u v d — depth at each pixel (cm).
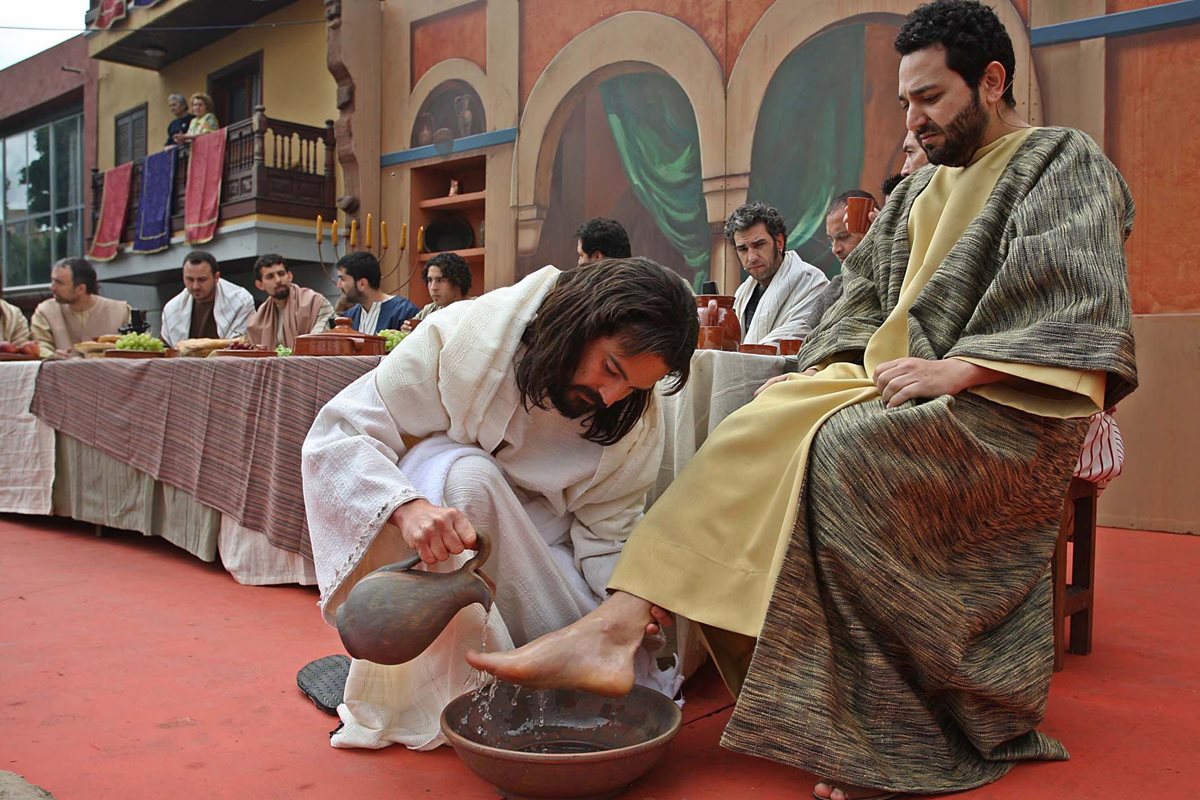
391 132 1085
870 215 356
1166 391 538
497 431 199
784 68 762
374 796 172
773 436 193
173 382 400
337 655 255
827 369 220
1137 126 555
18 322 673
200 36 1384
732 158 797
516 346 196
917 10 214
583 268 186
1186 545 484
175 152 1332
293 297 654
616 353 176
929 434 173
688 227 838
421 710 197
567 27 914
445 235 1059
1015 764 185
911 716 176
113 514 443
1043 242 179
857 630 176
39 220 1770
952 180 222
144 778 180
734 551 188
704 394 249
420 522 174
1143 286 552
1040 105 591
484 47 988
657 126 852
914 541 176
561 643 176
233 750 195
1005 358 172
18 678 243
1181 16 539
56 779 179
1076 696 233
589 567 213
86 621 303
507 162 974
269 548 356
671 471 238
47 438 480
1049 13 584
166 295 1538
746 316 489
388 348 384
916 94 211
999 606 181
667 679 213
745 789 176
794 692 171
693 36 819
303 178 1209
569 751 182
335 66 1077
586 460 208
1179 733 205
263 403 351
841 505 176
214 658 262
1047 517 188
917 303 199
